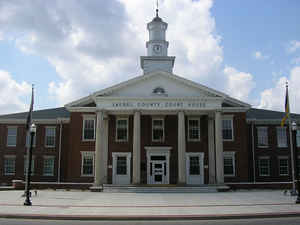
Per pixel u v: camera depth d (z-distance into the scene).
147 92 37.03
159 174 38.28
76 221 15.54
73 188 34.28
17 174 43.50
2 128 44.69
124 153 38.44
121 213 17.59
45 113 46.22
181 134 35.38
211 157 37.59
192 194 30.39
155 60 46.12
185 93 37.00
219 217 16.36
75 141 38.84
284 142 43.12
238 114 39.47
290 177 42.34
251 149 42.56
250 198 26.22
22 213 17.03
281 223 14.55
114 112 37.62
